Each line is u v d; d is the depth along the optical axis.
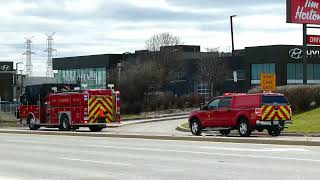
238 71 86.94
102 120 37.41
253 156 18.73
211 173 14.55
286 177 13.56
